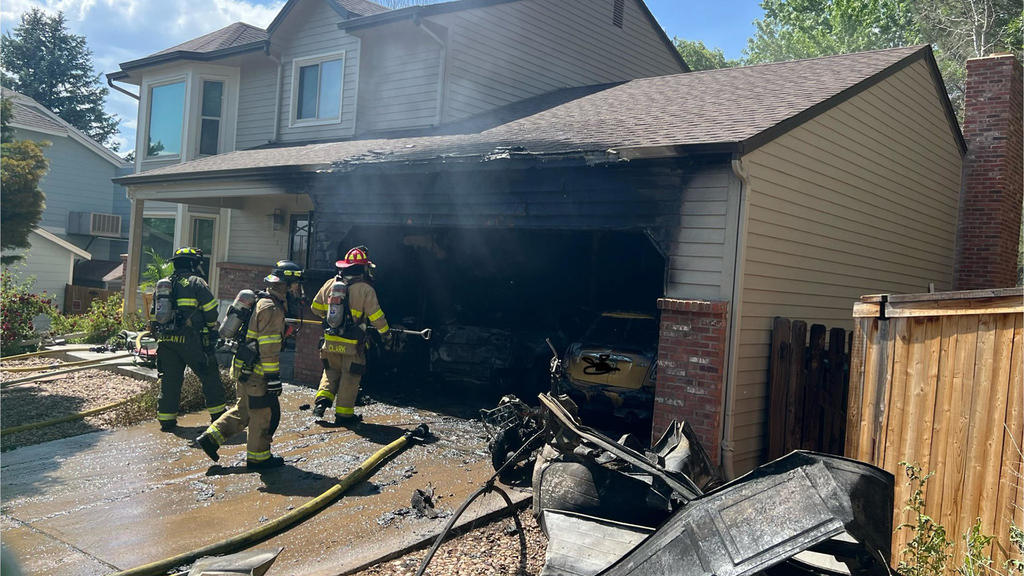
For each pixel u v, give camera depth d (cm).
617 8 1734
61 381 1022
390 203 1012
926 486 437
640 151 715
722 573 268
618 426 929
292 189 1155
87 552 460
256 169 1141
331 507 564
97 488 595
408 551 480
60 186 2673
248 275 1606
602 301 1368
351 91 1478
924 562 377
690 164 725
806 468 288
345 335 830
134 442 744
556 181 832
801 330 740
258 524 522
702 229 720
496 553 482
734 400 702
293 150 1388
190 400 903
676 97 1100
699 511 294
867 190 980
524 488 619
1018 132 1301
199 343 797
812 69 1116
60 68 4575
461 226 934
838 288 920
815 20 4150
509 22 1465
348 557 466
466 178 924
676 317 720
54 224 2658
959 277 1296
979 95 1299
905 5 3516
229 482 620
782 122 740
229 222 1694
